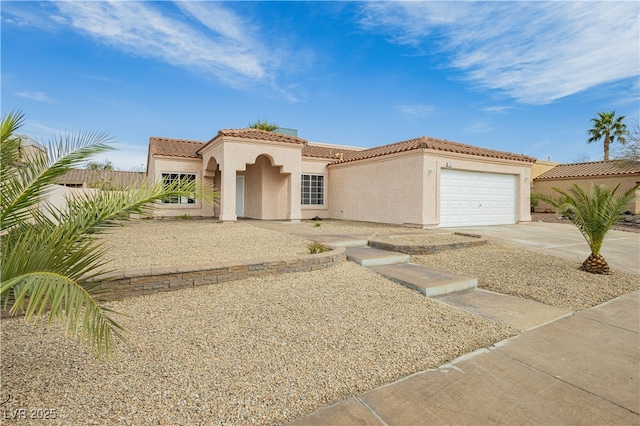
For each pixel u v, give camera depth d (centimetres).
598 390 350
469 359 414
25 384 328
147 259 787
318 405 317
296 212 1888
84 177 2484
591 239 891
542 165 3222
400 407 315
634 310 609
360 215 2036
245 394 327
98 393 318
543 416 305
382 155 1838
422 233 1395
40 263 261
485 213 1897
